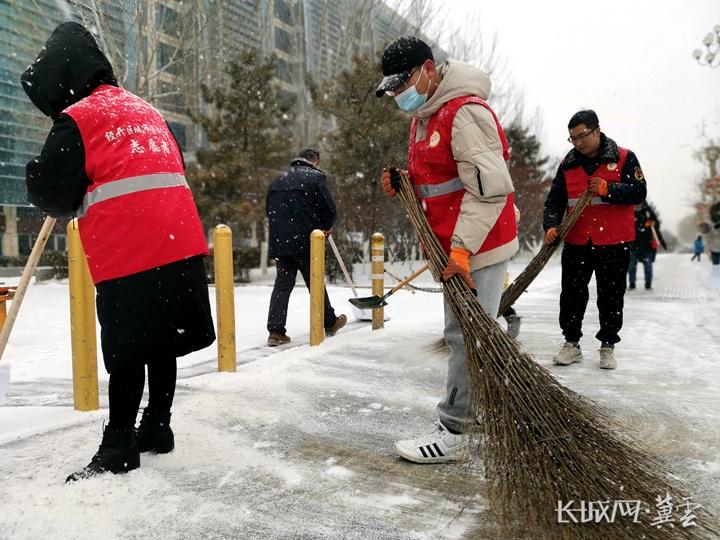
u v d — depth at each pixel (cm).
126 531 165
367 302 466
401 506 183
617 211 374
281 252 471
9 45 1347
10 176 1961
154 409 223
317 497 189
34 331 578
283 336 473
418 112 227
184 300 202
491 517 176
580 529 159
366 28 1859
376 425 263
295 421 268
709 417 272
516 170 2189
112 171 193
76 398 282
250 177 1298
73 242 277
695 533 157
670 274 1571
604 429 190
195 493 191
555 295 909
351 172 1254
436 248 223
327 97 1295
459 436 220
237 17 1541
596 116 375
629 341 485
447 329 226
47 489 187
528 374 190
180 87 1352
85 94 204
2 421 264
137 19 1148
